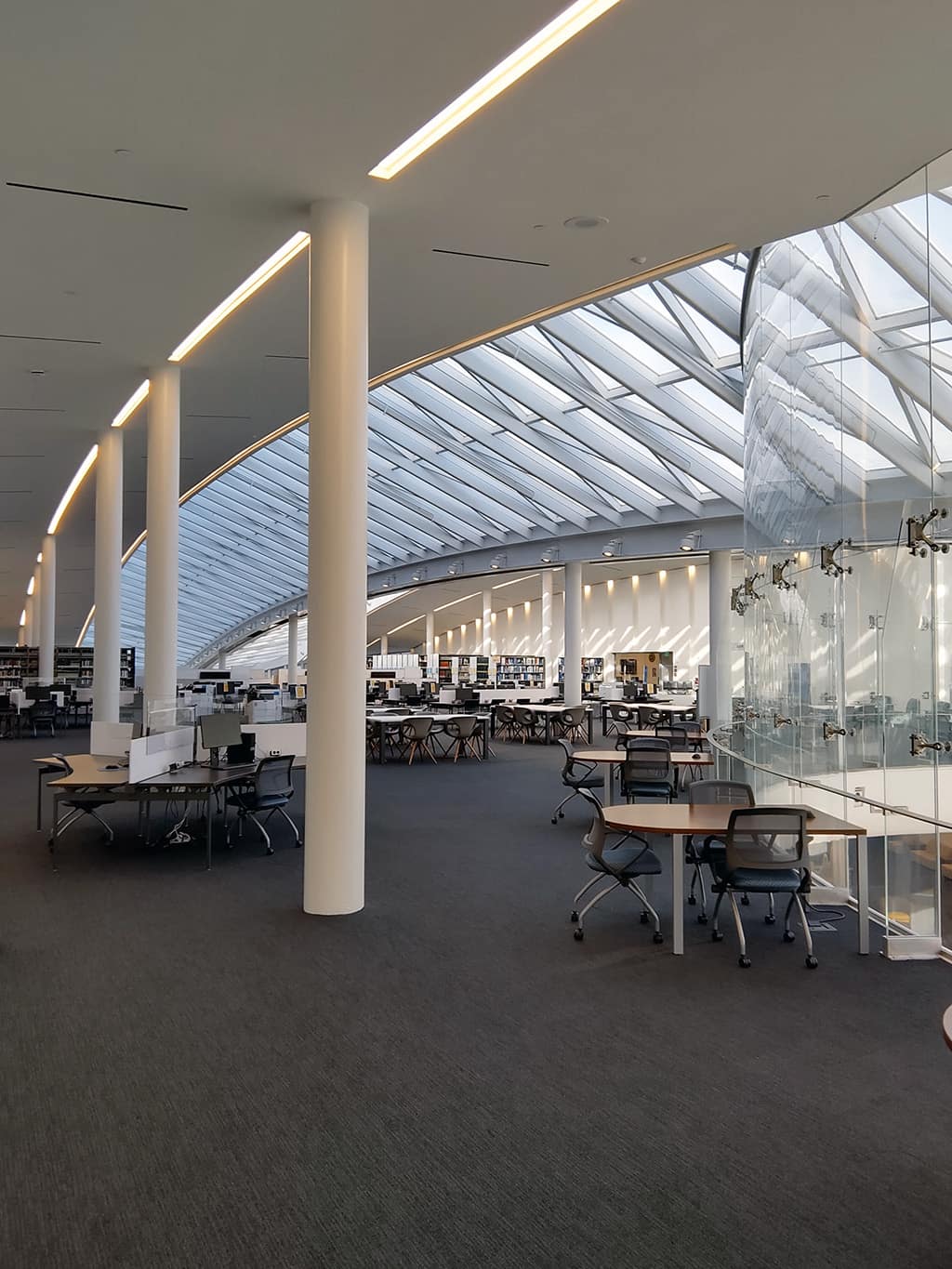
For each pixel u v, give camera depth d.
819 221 5.50
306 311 7.02
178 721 8.61
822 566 5.97
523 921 5.27
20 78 4.04
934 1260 2.26
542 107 4.29
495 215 5.42
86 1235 2.37
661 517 14.59
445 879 6.30
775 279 7.23
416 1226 2.40
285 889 6.00
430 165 4.85
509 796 10.25
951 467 4.23
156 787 6.66
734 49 3.84
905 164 4.79
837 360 5.71
